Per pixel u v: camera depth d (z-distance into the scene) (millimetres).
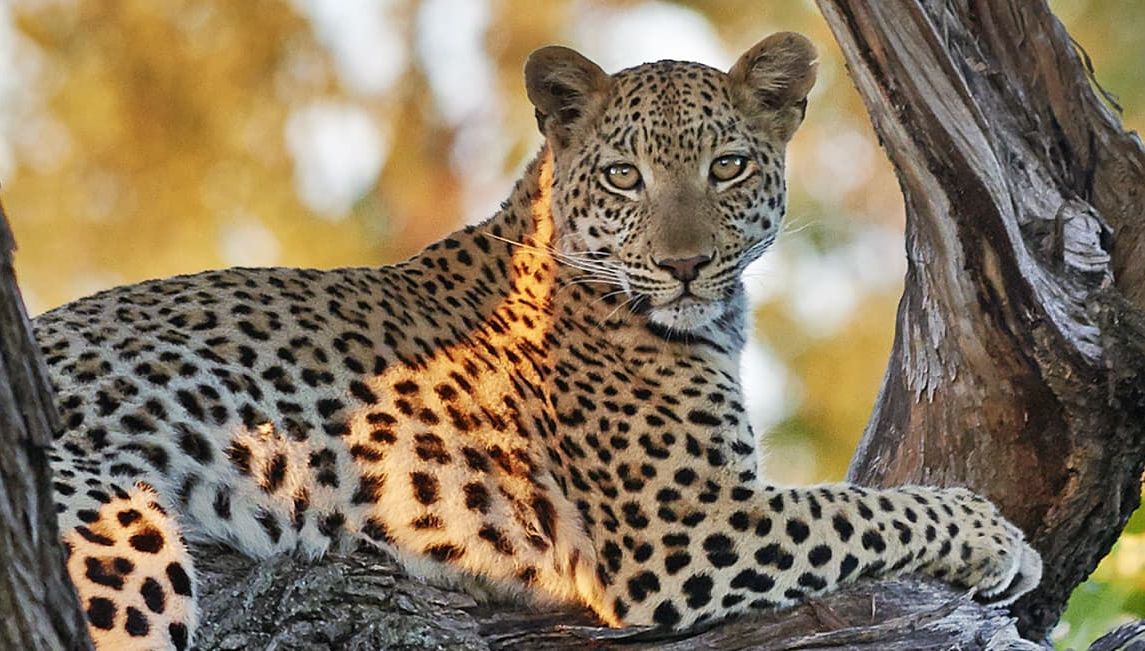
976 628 10031
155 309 10375
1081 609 12250
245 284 10750
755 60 11836
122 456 9508
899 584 10594
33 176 26203
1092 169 11594
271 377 10172
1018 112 11641
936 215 10797
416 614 9852
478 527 10398
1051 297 10867
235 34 26875
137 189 26375
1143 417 10953
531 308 11383
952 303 10984
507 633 10258
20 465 6297
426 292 11219
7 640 6320
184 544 9086
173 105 26562
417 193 26688
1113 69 24203
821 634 10039
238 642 9438
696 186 11414
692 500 10781
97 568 8688
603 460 10930
